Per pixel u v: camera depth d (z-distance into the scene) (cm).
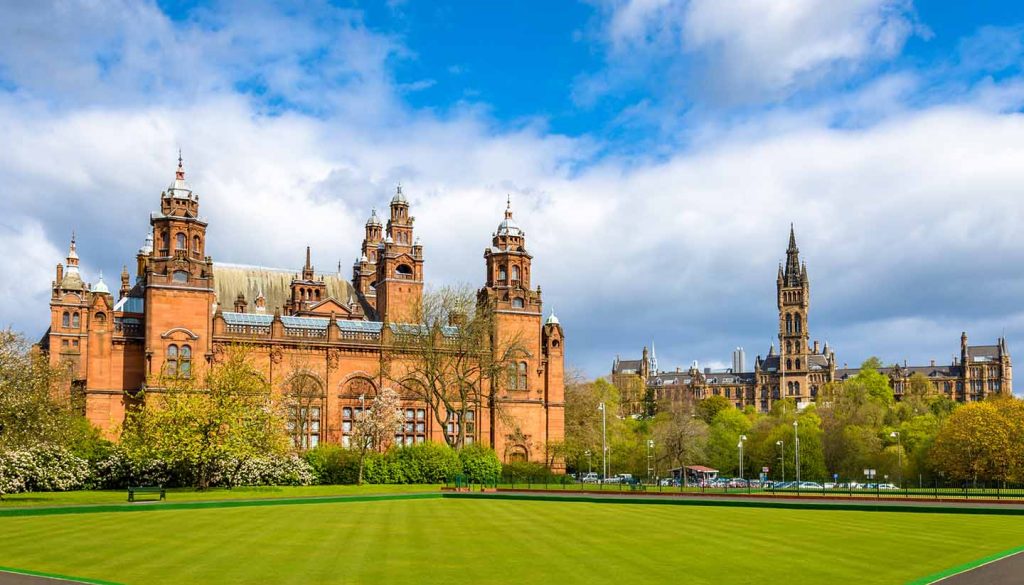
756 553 3606
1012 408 11350
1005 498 7281
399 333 10650
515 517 5238
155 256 9812
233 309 13050
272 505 6372
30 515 5291
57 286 14088
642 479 12581
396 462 9356
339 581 2962
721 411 19612
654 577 3052
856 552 3644
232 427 7806
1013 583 2952
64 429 6969
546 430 11619
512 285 11625
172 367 9594
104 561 3366
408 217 13725
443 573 3116
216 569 3189
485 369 10919
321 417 10388
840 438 14212
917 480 11769
